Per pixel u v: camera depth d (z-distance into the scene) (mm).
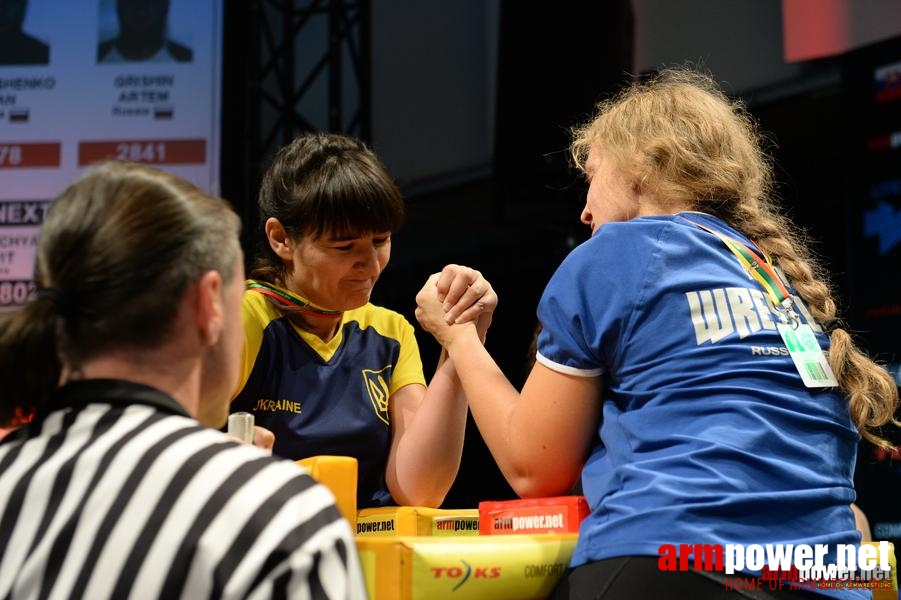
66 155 4887
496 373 1515
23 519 940
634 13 5484
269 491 937
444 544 1192
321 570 899
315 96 5855
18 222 4828
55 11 4992
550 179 5453
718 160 1502
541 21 5336
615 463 1310
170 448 956
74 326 989
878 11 4949
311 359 1851
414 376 1958
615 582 1191
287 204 1747
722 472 1214
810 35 5113
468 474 5547
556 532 1360
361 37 5512
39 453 977
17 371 986
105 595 884
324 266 1756
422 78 6125
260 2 5238
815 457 1273
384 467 1885
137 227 990
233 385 1109
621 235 1378
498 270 6613
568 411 1357
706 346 1299
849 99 5016
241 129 4922
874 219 4922
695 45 5395
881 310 4859
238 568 886
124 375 1004
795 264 1480
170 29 4973
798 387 1319
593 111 5113
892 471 4492
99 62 4961
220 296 1051
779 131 5516
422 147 6066
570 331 1360
